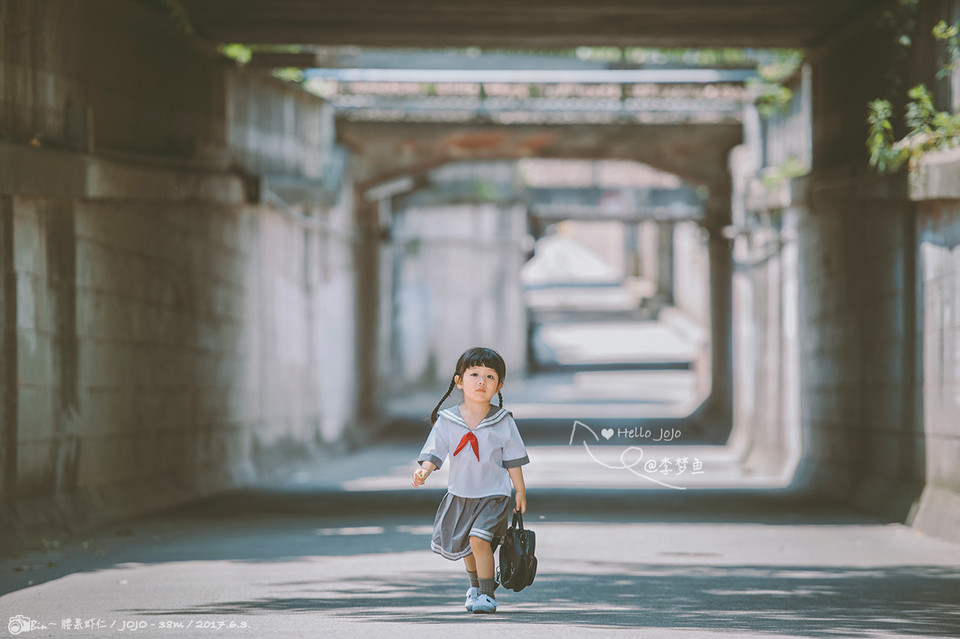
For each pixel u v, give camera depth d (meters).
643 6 52.16
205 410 58.75
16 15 38.66
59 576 31.39
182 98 55.44
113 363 46.59
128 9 47.69
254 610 24.59
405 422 116.44
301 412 79.81
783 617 23.45
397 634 20.84
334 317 89.88
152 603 26.09
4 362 37.03
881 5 49.12
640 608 24.62
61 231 41.59
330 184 83.06
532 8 52.41
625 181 174.50
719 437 97.94
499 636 20.59
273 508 52.88
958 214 40.62
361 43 59.06
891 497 47.62
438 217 151.12
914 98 45.34
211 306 59.34
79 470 43.25
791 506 53.66
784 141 73.94
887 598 26.73
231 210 62.62
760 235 79.88
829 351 59.25
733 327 93.31
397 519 48.19
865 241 52.38
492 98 87.06
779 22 55.75
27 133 39.41
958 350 40.59
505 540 22.91
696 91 82.19
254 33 56.88
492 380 22.91
